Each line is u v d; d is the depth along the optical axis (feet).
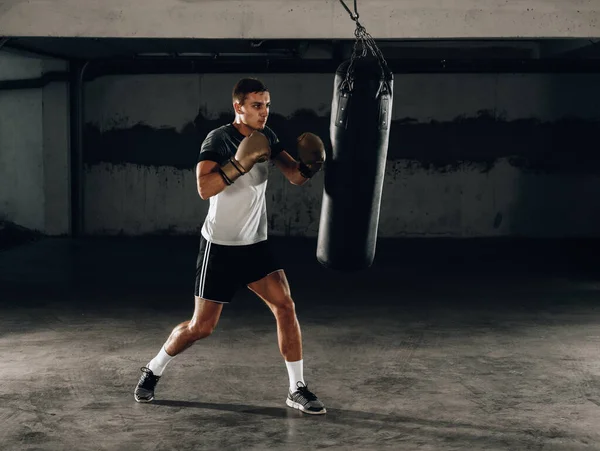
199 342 15.30
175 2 19.90
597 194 33.35
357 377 12.85
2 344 15.21
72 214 33.19
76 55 31.19
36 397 11.73
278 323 10.94
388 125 12.19
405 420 10.70
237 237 10.53
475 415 10.91
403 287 21.91
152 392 11.48
